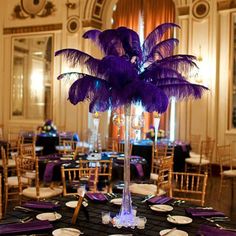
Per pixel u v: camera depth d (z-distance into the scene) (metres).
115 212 2.70
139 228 2.37
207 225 2.46
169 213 2.70
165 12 9.13
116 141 7.58
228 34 8.14
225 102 8.19
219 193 6.08
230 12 8.11
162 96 2.24
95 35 2.54
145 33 9.38
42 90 10.62
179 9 8.68
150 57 2.50
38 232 2.27
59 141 8.21
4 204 5.31
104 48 2.52
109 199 3.07
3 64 11.20
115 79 2.29
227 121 8.16
